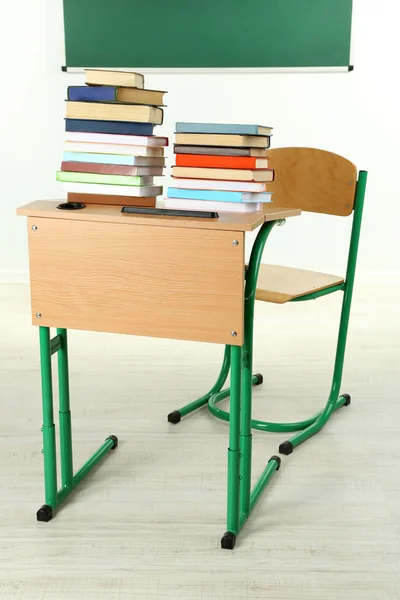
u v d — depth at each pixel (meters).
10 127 4.23
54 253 1.67
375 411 2.46
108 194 1.72
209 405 2.41
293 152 2.36
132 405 2.48
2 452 2.13
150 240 1.59
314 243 4.29
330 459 2.10
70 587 1.51
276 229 4.29
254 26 4.05
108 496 1.88
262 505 1.84
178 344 3.16
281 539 1.69
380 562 1.60
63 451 1.88
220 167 1.67
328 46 4.06
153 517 1.78
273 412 2.44
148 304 1.63
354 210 2.28
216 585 1.52
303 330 3.38
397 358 3.00
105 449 2.11
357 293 4.08
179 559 1.61
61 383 1.85
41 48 4.14
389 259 4.29
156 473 2.01
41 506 1.82
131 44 4.12
